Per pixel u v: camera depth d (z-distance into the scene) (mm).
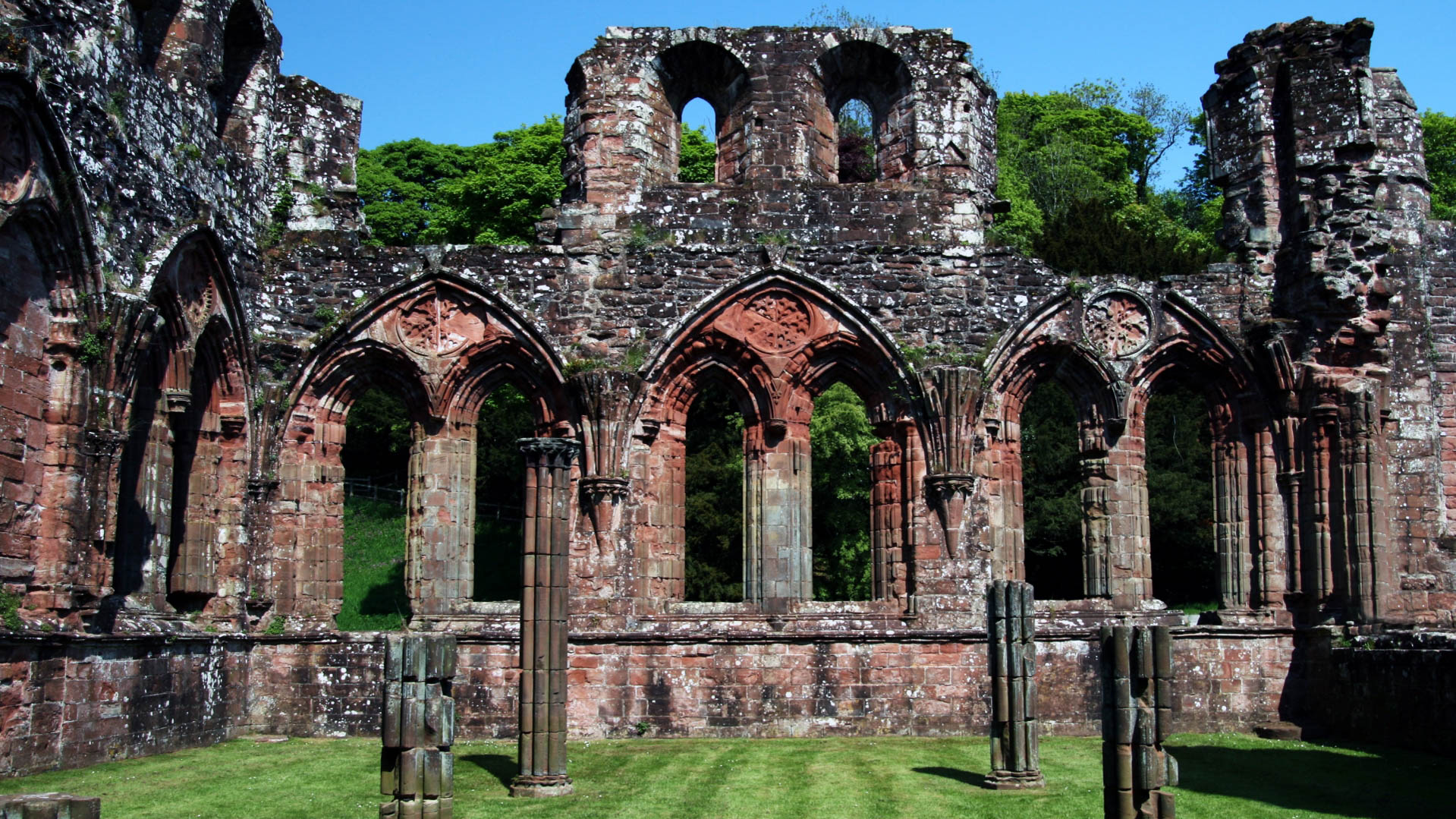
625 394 24625
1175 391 45562
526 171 48219
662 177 26312
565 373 24781
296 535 24453
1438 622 24812
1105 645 14047
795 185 25844
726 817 15367
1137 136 61938
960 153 26438
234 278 23312
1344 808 16266
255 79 25422
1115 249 41750
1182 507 43531
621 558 24359
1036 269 25766
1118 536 25547
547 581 17312
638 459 24781
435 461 24953
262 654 23875
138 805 15805
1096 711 24391
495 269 25219
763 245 25359
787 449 25172
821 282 25219
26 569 17750
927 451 24875
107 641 18906
